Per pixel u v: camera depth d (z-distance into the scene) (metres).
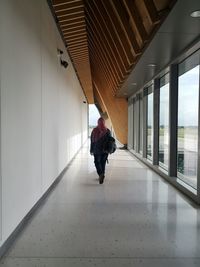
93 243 3.20
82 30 7.30
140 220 3.97
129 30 5.11
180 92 6.47
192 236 3.42
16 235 3.34
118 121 15.82
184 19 3.88
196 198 4.84
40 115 4.61
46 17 5.17
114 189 5.87
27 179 3.81
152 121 9.00
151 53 5.74
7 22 2.98
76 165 9.24
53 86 5.88
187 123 5.95
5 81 2.91
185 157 6.11
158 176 7.39
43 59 4.87
